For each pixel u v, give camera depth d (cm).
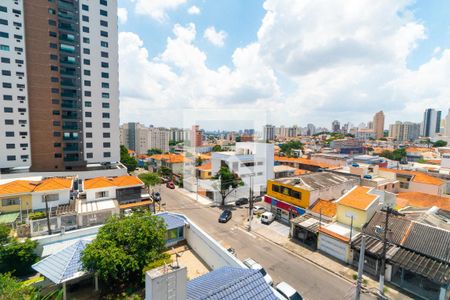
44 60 4403
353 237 2033
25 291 1134
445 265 1563
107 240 1434
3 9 4025
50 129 4541
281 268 1934
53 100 4534
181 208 3603
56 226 2564
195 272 1639
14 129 4250
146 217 1672
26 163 4366
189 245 2022
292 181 3161
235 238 2519
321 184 3011
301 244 2364
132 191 3378
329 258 2089
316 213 2570
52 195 2919
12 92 4191
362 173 3950
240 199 3838
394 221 2067
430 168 5081
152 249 1509
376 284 1716
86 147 4941
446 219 2312
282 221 3005
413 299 1557
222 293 908
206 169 4422
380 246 1845
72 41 4656
